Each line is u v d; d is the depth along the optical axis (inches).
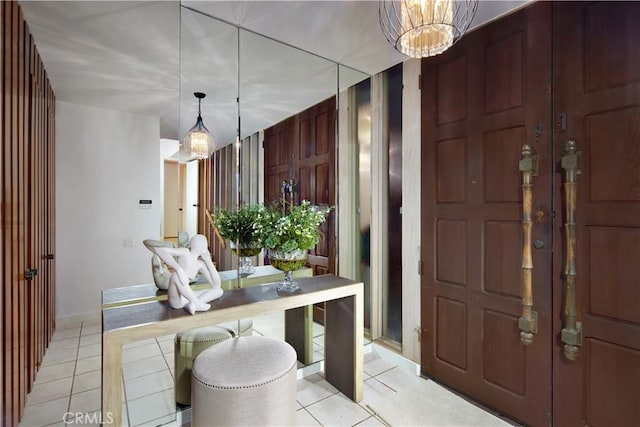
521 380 76.6
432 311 97.6
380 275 116.9
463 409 83.4
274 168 100.0
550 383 71.6
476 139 85.5
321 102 109.7
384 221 115.1
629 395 60.9
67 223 126.0
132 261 130.9
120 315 64.2
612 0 62.9
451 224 91.9
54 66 103.7
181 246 81.8
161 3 73.4
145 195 136.5
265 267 93.8
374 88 116.8
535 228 73.9
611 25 62.9
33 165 92.3
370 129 117.9
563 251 69.5
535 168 73.6
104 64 103.4
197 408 64.2
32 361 90.7
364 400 87.5
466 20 74.4
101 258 129.1
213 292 73.5
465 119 88.1
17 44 72.9
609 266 63.4
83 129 129.2
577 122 67.4
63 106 126.2
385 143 114.3
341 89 113.8
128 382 74.6
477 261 85.5
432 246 97.5
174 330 62.6
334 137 113.3
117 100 128.6
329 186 113.4
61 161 126.2
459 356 90.1
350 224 118.6
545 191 72.3
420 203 101.2
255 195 96.3
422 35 62.1
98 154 131.1
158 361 77.3
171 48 94.3
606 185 63.7
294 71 104.2
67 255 126.1
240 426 61.4
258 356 71.0
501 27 80.0
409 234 104.8
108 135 132.6
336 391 92.0
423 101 100.0
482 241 84.4
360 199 121.1
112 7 74.9
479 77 84.8
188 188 89.0
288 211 98.6
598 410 64.7
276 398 64.6
